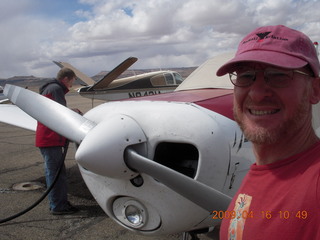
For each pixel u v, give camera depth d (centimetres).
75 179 496
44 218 357
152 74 1190
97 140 198
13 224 343
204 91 311
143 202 222
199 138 206
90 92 1181
